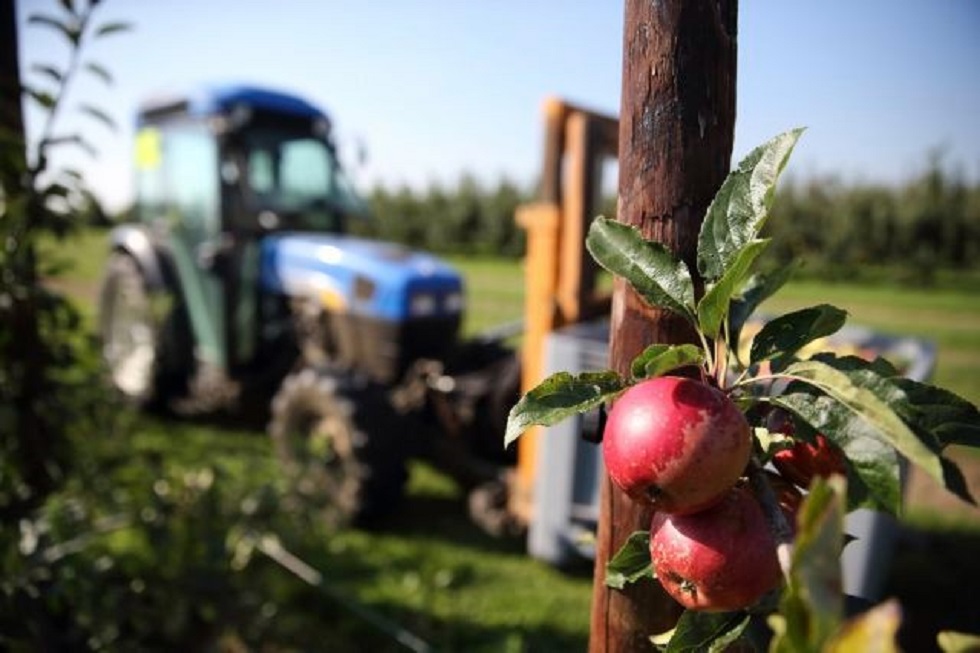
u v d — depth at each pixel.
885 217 19.48
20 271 2.01
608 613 1.04
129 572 2.28
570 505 3.33
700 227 0.90
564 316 3.32
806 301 14.23
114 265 5.69
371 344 4.27
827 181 20.84
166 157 5.29
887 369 0.71
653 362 0.78
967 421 0.69
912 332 10.64
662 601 1.00
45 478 2.18
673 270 0.82
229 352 4.85
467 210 25.75
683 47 0.88
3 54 2.03
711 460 0.68
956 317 12.44
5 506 2.10
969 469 5.12
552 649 2.96
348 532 3.84
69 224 2.11
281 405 4.06
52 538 1.97
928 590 3.53
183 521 2.39
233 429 5.36
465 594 3.34
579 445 3.30
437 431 4.13
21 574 1.89
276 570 3.23
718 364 0.82
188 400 5.42
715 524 0.73
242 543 2.60
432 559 3.64
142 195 5.84
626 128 0.93
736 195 0.79
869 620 0.48
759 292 0.89
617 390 0.80
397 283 4.16
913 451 0.57
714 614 0.79
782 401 0.73
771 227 19.56
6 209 1.91
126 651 2.13
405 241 26.52
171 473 2.58
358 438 3.70
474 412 3.90
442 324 4.36
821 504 0.51
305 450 2.99
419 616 3.11
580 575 3.55
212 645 2.54
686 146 0.89
